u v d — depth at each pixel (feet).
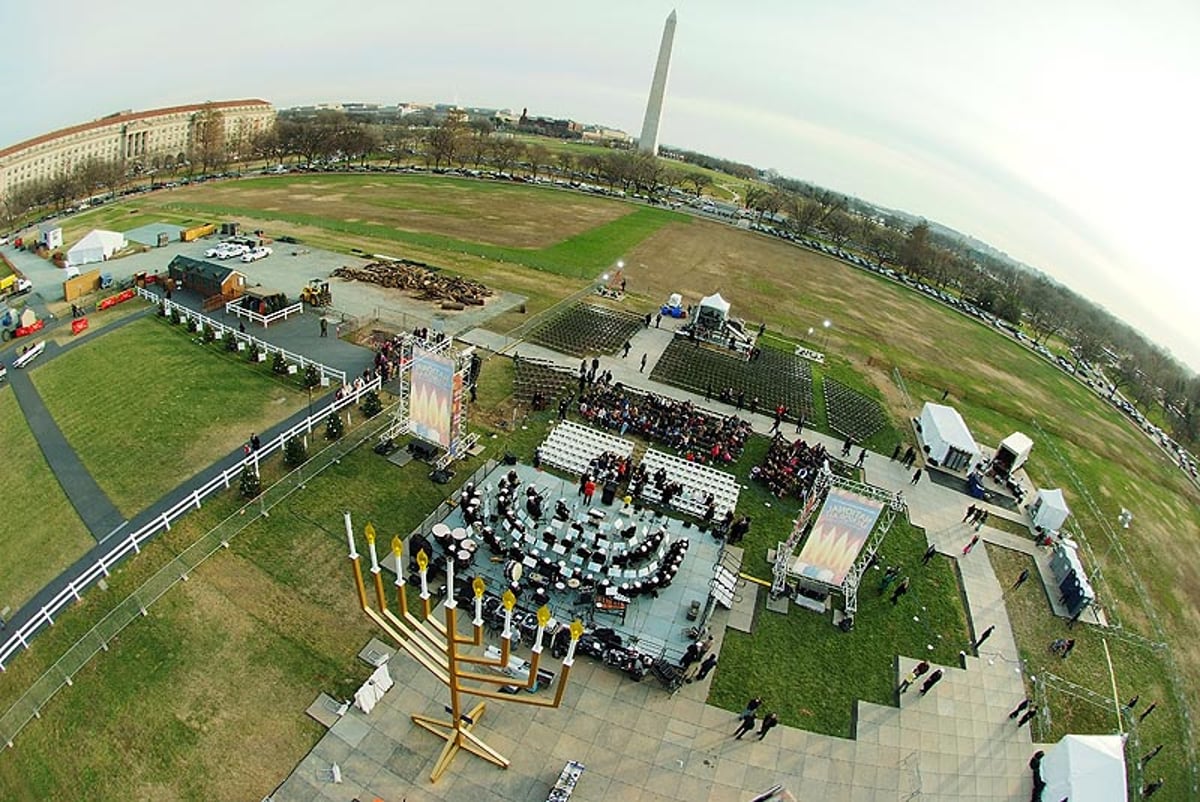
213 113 640.99
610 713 94.94
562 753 88.53
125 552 112.16
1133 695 119.85
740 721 97.35
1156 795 102.27
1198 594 162.61
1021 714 107.96
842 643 115.55
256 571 110.32
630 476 148.15
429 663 78.69
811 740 96.78
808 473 157.69
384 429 151.74
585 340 216.74
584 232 377.91
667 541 127.24
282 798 79.36
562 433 158.10
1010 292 460.14
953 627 124.77
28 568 111.55
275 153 540.11
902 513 156.87
